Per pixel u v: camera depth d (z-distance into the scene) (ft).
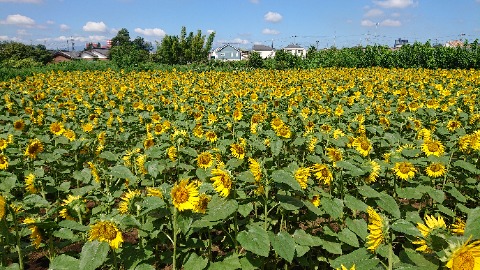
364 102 46.68
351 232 12.13
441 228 6.68
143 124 35.96
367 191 12.19
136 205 11.28
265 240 9.74
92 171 16.25
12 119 35.55
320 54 139.13
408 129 30.07
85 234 13.71
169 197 10.28
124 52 138.72
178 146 19.03
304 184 12.42
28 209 13.16
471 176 19.08
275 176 10.50
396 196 16.99
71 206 11.83
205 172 15.65
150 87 67.00
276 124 25.70
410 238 9.46
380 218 8.48
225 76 94.53
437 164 17.02
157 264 14.93
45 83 80.53
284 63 135.74
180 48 199.72
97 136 25.17
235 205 10.25
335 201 11.94
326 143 23.66
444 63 111.34
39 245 11.75
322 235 13.03
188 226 9.95
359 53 130.72
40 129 30.66
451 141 22.38
